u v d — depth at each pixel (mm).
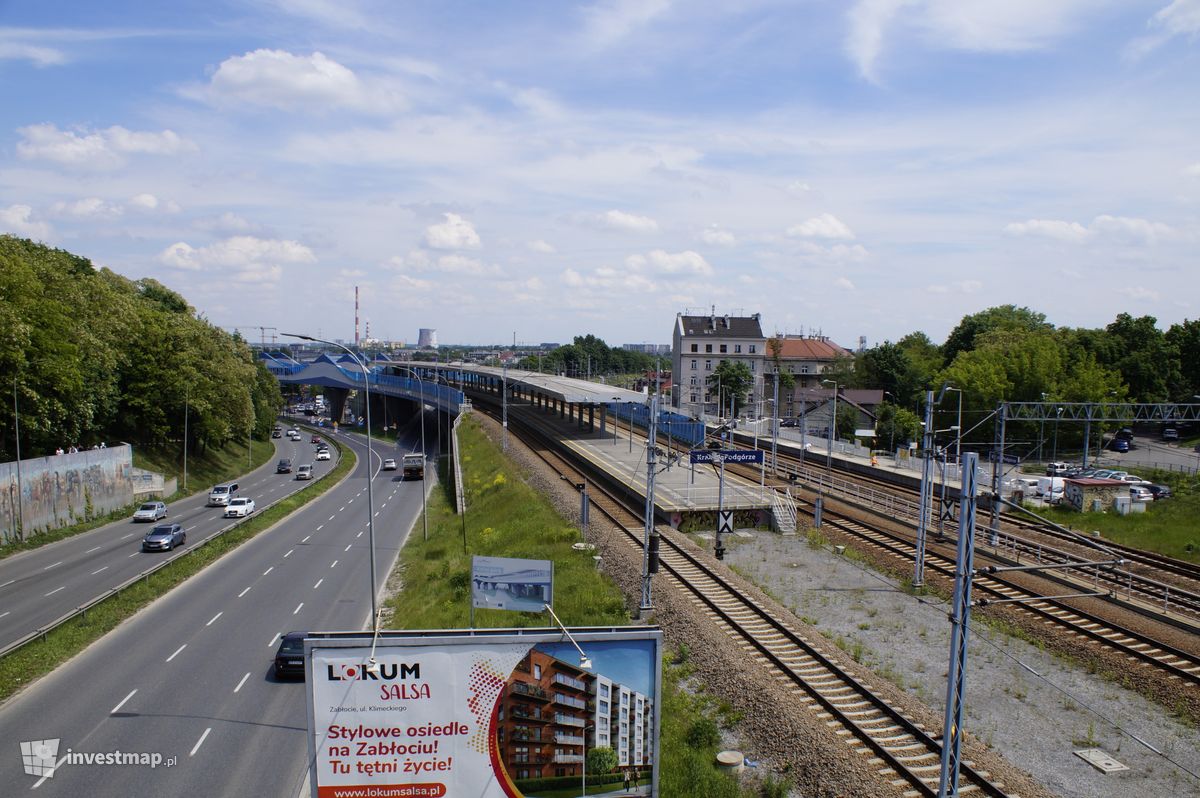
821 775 17203
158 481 67438
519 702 14977
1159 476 62781
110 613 32125
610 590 32250
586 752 15273
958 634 15938
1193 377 95875
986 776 17406
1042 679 23562
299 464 96812
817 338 145750
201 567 41719
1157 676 23125
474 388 156250
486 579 24000
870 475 60781
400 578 40625
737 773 17828
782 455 74188
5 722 22219
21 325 46000
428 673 14711
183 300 100375
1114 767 18578
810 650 24719
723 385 110875
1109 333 99188
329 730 14680
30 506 48312
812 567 35938
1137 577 30562
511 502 53281
